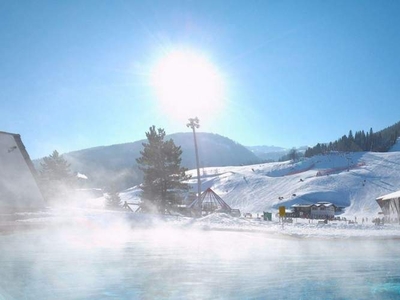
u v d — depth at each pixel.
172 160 37.62
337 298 6.18
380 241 14.77
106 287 6.55
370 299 6.17
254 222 25.77
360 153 151.00
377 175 109.12
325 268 8.55
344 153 155.50
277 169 149.50
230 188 125.00
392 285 7.03
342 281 7.28
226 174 153.50
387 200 41.91
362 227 22.33
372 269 8.49
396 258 10.20
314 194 96.50
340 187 101.06
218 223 23.28
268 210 90.69
